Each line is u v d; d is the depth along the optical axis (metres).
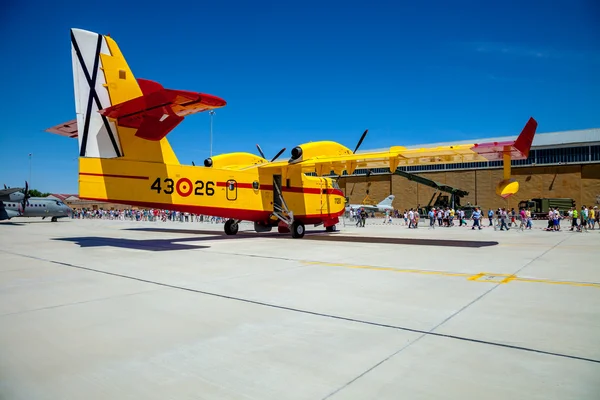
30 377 3.28
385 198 56.47
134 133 12.61
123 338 4.23
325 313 5.18
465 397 2.90
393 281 7.36
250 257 10.77
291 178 18.38
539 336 4.23
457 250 12.66
